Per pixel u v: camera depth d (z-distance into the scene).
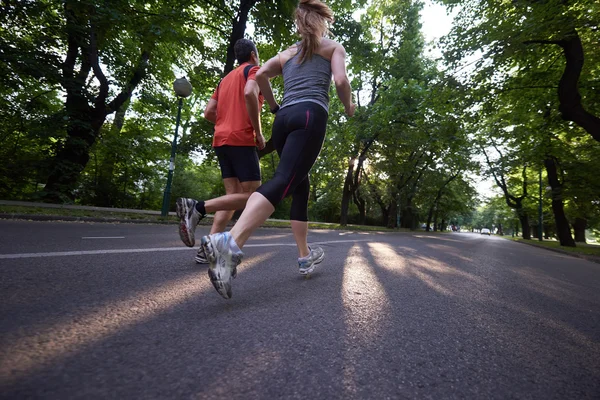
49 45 9.79
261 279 2.44
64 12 9.61
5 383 0.84
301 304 1.85
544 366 1.29
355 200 32.72
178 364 1.04
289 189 1.86
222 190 29.02
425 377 1.11
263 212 1.72
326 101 2.09
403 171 26.22
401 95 16.97
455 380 1.11
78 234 4.39
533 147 14.41
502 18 10.12
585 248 16.11
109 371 0.95
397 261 4.27
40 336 1.13
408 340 1.45
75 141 10.52
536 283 3.55
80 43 10.42
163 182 20.52
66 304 1.47
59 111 10.37
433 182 31.09
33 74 9.40
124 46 12.64
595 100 10.64
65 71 10.27
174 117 19.34
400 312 1.87
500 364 1.28
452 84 11.26
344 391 0.98
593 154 14.45
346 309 1.82
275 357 1.16
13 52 9.05
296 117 1.98
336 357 1.21
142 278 2.07
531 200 31.98
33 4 8.86
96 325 1.27
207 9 12.09
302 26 2.09
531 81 10.91
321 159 22.22
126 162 15.84
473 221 113.56
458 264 4.66
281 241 5.78
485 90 11.11
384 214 38.44
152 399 0.84
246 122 2.75
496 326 1.78
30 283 1.72
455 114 12.12
